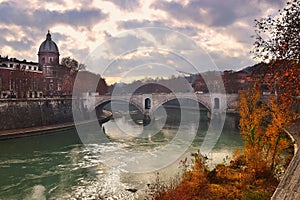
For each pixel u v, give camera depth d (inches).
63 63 3284.9
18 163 1234.0
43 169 1136.2
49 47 3735.2
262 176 692.7
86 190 890.1
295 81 439.2
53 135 1951.3
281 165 805.9
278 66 456.8
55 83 3159.5
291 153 976.9
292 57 438.0
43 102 2262.6
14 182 990.4
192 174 693.9
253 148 747.4
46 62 3671.3
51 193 882.1
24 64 3115.2
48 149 1504.7
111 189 868.6
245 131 797.9
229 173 716.0
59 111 2377.0
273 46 452.8
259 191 592.7
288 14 442.3
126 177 922.7
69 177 1023.0
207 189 629.9
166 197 623.8
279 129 723.4
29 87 2645.2
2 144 1647.4
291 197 301.9
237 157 866.8
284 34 442.9
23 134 1866.4
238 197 589.6
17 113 2042.3
